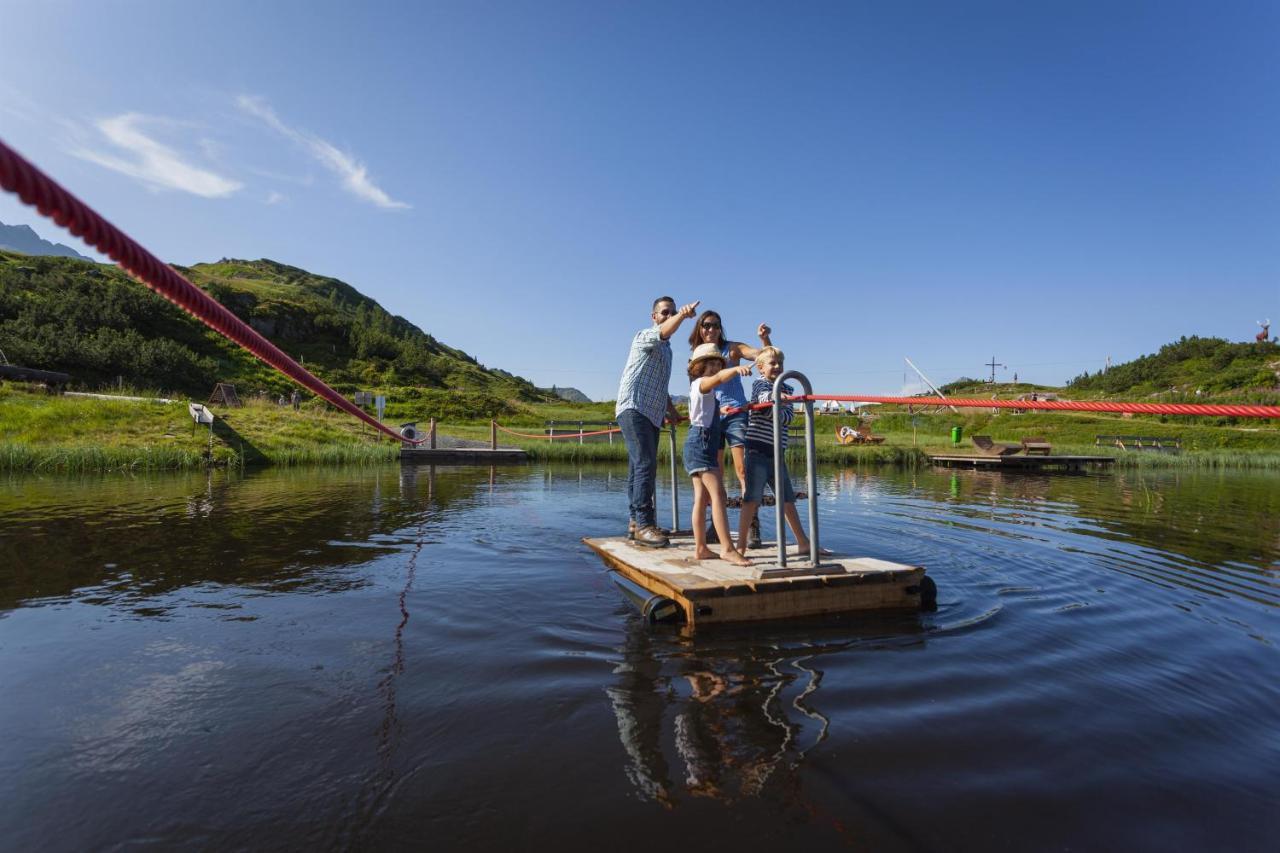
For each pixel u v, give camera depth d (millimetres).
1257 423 39500
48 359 34406
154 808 1711
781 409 3992
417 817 1696
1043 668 2877
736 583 3564
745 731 2215
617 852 1559
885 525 7164
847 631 3416
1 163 782
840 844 1604
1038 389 77688
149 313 46938
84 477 11914
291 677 2621
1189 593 4270
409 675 2666
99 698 2391
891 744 2133
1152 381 67562
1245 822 1744
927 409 47062
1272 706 2484
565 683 2611
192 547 5262
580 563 4848
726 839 1618
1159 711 2428
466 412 45188
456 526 6590
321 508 7883
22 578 4168
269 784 1840
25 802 1723
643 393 4711
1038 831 1685
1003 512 8609
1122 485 14258
